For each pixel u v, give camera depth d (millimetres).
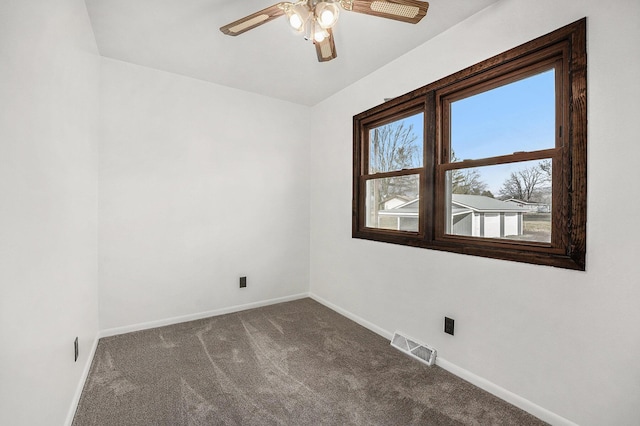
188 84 2773
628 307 1257
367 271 2693
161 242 2672
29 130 1044
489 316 1758
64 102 1438
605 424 1321
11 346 897
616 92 1283
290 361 2088
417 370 1991
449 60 1978
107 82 2412
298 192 3486
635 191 1237
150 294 2631
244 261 3125
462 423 1498
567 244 1452
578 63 1391
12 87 923
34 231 1080
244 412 1565
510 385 1658
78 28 1679
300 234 3514
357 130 2834
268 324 2748
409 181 2371
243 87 3004
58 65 1346
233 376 1895
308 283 3600
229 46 2240
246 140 3111
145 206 2592
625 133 1262
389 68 2459
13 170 929
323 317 2934
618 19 1273
